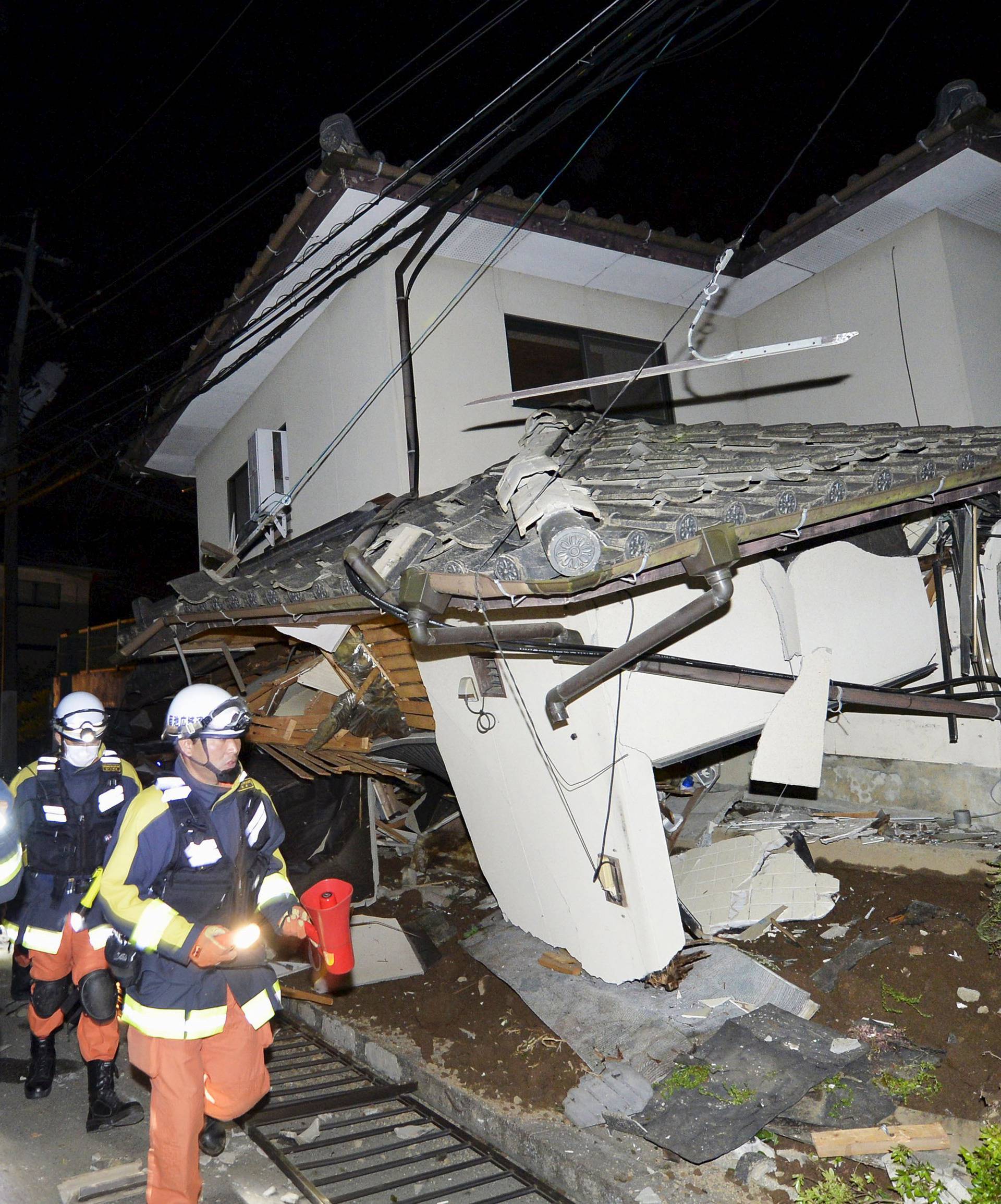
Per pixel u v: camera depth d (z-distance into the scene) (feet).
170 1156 11.52
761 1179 12.20
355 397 27.99
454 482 26.45
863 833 20.97
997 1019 14.25
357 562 14.83
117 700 46.55
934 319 26.43
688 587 17.25
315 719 25.32
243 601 21.63
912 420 26.99
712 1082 13.94
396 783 30.63
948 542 21.17
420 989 20.20
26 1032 20.65
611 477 16.44
